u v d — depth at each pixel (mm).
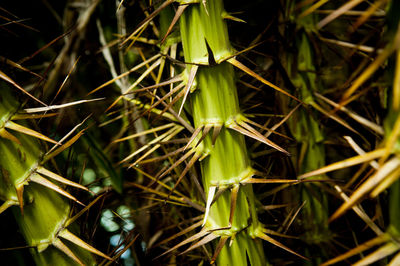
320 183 587
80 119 728
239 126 459
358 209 431
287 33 576
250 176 464
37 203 460
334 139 613
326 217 595
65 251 459
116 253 537
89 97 807
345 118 593
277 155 582
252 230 478
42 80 514
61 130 692
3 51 657
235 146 465
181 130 570
